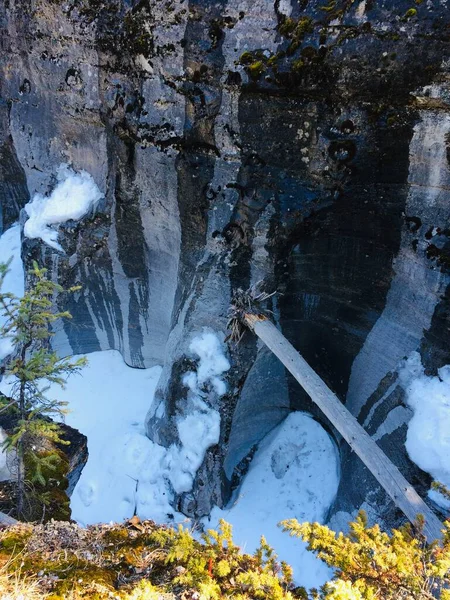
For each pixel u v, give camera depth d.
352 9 7.40
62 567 4.10
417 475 7.74
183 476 9.83
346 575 3.56
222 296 9.84
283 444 10.79
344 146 8.08
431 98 7.09
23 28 10.70
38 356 6.00
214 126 9.04
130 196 10.73
